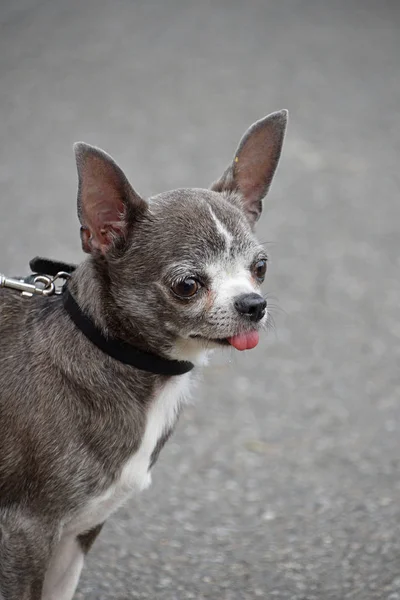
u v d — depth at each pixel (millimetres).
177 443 8766
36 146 16141
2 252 12453
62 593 6160
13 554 5500
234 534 7414
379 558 7023
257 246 5945
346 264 12719
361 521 7539
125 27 22484
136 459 5754
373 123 17766
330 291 11984
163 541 7297
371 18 23922
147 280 5684
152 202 5934
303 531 7438
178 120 17422
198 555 7125
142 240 5746
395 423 9148
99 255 5742
